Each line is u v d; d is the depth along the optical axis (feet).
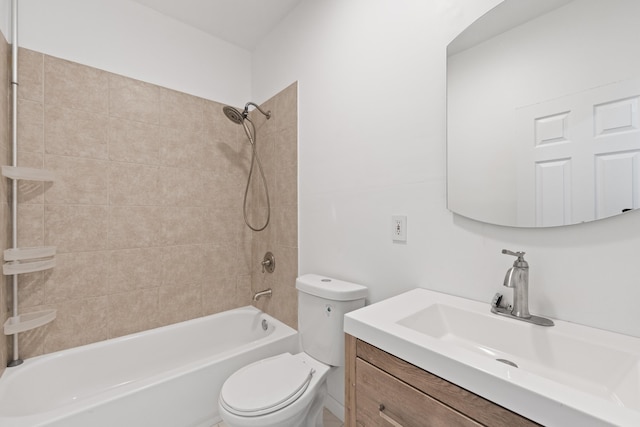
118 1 5.73
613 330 2.49
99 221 5.49
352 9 4.80
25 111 4.78
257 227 7.31
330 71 5.21
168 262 6.31
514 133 3.07
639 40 2.38
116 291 5.67
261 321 6.73
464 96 3.42
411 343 2.26
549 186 2.85
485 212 3.26
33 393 4.53
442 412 2.06
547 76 2.86
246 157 7.54
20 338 4.75
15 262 4.43
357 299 4.43
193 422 4.58
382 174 4.33
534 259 2.94
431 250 3.75
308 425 4.35
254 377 4.11
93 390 5.16
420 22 3.85
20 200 4.74
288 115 6.23
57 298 5.08
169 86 6.35
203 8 6.14
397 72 4.11
